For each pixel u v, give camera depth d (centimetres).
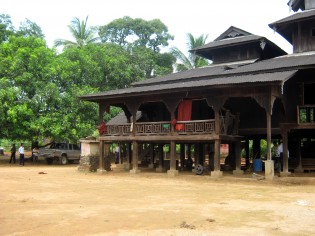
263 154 3822
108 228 868
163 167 2734
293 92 2261
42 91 3375
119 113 3541
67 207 1159
